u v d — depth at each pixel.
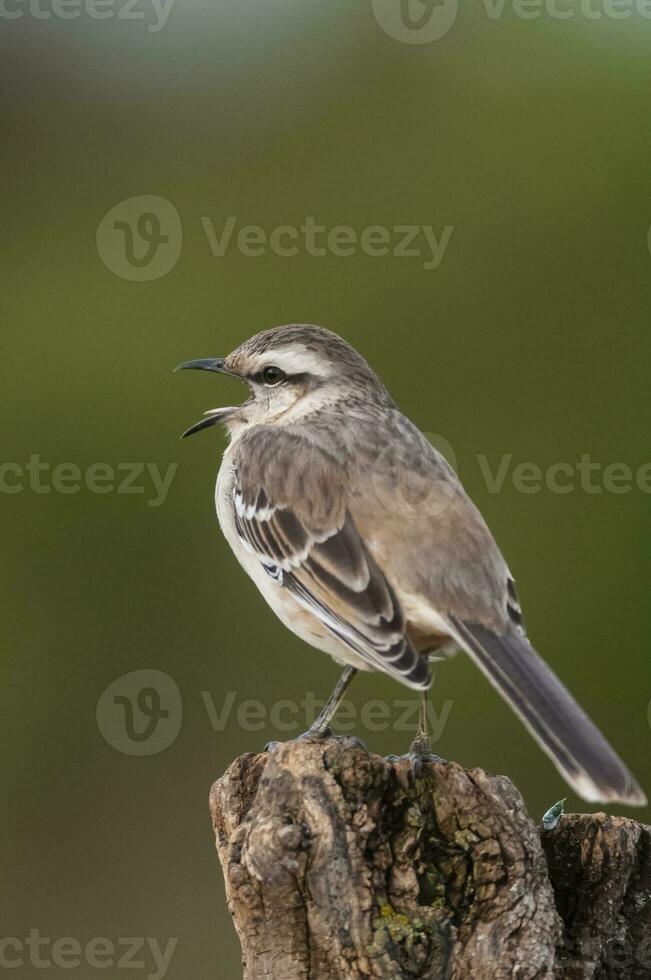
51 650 15.02
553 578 15.07
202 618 15.07
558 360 15.75
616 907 7.51
